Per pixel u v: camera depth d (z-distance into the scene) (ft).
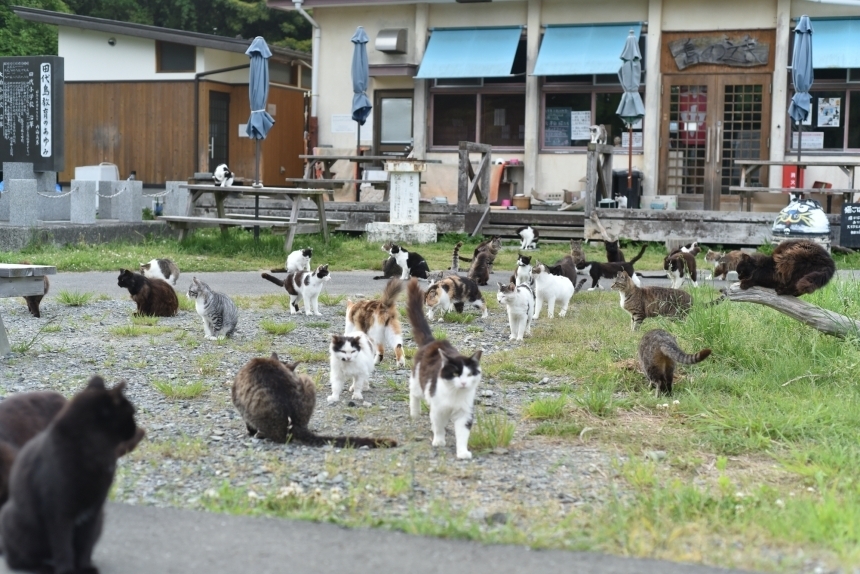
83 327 31.22
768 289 26.76
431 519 14.47
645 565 12.86
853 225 50.93
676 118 63.52
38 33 102.27
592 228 56.39
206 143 74.84
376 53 68.39
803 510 14.76
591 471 17.52
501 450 18.61
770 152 61.52
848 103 60.59
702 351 21.76
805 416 20.44
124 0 107.24
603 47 63.10
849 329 26.11
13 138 58.29
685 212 54.85
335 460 17.75
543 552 13.30
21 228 48.85
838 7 60.18
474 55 65.26
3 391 22.31
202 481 16.53
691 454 18.66
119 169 77.00
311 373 25.31
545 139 65.98
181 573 12.35
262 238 54.44
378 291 39.68
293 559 12.89
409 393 22.17
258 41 55.16
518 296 29.63
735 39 61.67
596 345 28.63
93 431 11.57
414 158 57.82
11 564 12.06
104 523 13.69
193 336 29.91
